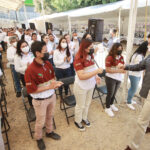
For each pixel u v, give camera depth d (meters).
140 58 2.48
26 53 2.86
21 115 2.96
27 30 5.48
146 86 1.91
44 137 2.38
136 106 3.21
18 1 8.70
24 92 2.36
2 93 3.05
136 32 10.76
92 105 3.30
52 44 4.48
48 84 1.82
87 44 1.86
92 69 2.09
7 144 2.24
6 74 5.48
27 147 2.20
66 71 3.37
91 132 2.49
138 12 8.80
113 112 3.02
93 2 20.39
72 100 2.61
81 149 2.15
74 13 10.70
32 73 1.61
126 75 3.11
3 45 9.59
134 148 1.96
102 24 3.82
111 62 2.49
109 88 2.69
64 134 2.45
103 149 2.15
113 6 7.46
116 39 6.18
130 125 2.63
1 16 22.75
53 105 2.02
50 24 8.24
